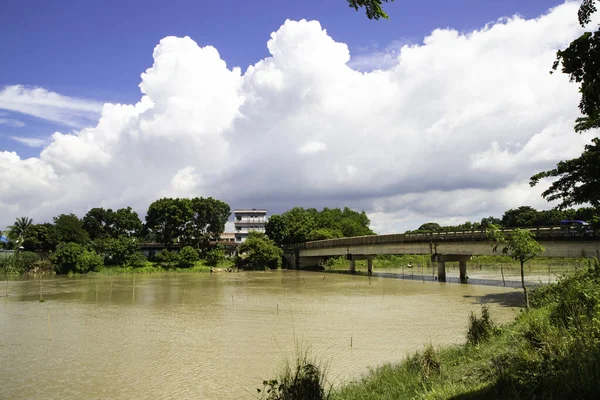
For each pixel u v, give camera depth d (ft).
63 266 296.51
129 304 134.21
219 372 61.00
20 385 57.41
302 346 74.54
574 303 45.47
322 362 64.13
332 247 291.79
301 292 163.32
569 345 30.58
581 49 21.89
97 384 57.26
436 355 49.88
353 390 43.91
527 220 342.85
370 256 260.83
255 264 331.16
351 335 82.79
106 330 91.97
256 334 85.40
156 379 58.70
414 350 69.62
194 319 104.12
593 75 22.17
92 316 110.83
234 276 262.67
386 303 127.95
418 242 209.15
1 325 99.19
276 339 80.69
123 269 306.96
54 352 73.67
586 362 26.12
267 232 390.21
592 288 49.03
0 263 288.30
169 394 53.11
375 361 63.93
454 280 198.18
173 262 329.72
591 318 37.91
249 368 62.54
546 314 50.29
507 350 40.32
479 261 337.11
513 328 51.90
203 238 376.07
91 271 298.56
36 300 147.54
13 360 68.95
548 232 144.66
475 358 44.45
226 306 126.31
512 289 153.99
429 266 325.62
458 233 185.26
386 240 232.94
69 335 87.25
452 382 36.32
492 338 52.39
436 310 111.34
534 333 39.65
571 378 24.73
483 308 64.95
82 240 358.23
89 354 72.02
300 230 367.45
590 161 77.36
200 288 184.44
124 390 54.90
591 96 22.39
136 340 81.82
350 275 254.47
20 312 119.44
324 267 337.52
